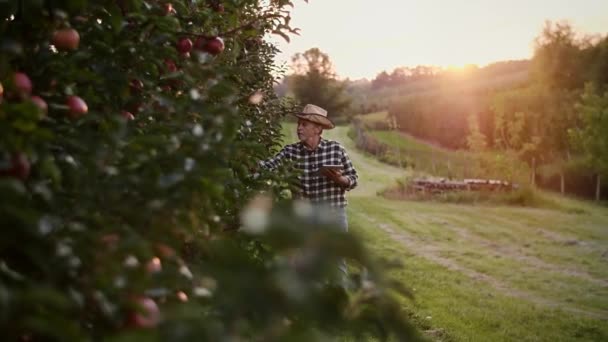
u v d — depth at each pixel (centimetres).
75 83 161
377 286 77
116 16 165
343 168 463
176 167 122
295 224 62
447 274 830
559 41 4481
